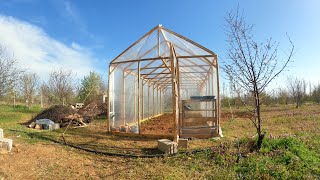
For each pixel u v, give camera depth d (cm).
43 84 2430
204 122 865
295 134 795
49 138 784
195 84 1261
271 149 556
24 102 2769
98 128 1079
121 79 1041
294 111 1761
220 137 815
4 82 1520
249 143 609
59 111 1269
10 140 581
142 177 457
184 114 848
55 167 502
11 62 1563
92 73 2230
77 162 546
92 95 2025
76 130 1012
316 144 618
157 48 891
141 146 709
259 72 564
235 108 2417
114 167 518
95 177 459
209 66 977
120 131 927
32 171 469
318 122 1077
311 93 3155
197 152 597
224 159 525
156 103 1739
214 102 848
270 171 438
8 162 497
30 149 610
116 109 996
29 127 1033
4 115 1514
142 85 1331
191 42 868
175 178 441
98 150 652
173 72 780
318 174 427
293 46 612
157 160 560
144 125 1182
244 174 442
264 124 1116
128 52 929
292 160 483
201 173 466
